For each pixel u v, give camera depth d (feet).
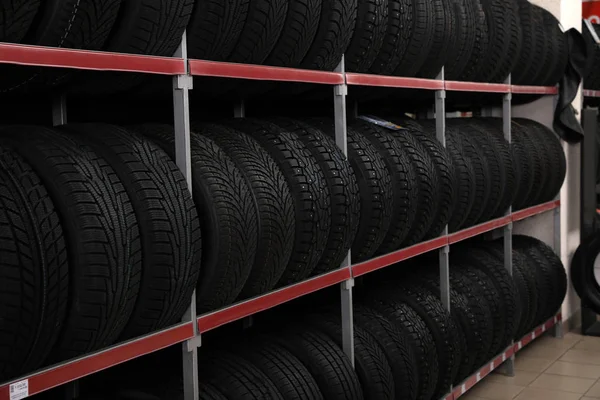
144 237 7.46
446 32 13.52
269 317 11.77
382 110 16.70
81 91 9.16
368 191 11.41
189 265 7.88
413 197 12.39
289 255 9.73
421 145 13.24
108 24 7.42
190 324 8.26
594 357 18.17
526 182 17.37
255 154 9.52
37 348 6.71
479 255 16.72
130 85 9.04
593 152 19.47
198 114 12.60
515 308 16.26
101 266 6.88
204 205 8.41
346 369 10.93
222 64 8.70
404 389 12.18
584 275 19.39
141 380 9.18
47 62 6.55
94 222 6.86
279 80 9.82
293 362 10.46
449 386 14.01
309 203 9.88
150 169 7.66
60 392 9.97
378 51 11.96
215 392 9.36
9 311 6.30
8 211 6.36
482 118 17.60
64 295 6.75
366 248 11.68
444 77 14.66
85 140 7.55
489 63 16.12
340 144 11.13
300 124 10.92
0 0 6.42
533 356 18.38
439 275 14.96
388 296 13.30
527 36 17.38
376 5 11.36
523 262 17.88
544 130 19.11
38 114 10.00
